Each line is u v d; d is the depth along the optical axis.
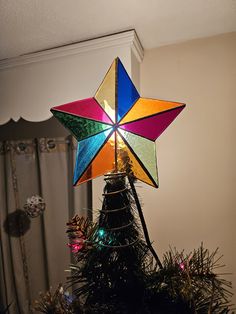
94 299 0.44
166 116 0.46
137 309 0.41
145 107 0.47
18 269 1.03
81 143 0.48
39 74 0.87
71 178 0.98
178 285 0.43
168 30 0.75
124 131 0.47
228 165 0.75
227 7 0.65
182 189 0.79
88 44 0.79
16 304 1.03
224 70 0.77
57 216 1.00
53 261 0.99
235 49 0.76
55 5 0.64
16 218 1.05
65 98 0.83
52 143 1.01
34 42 0.80
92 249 0.45
